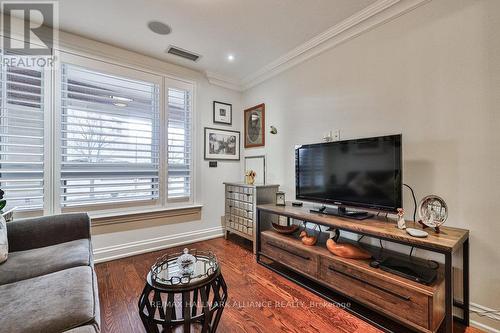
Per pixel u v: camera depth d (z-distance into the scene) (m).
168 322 1.18
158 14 2.06
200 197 3.29
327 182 2.14
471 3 1.54
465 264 1.52
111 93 2.63
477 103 1.51
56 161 2.30
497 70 1.44
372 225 1.68
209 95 3.41
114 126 2.64
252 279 2.15
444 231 1.51
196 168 3.26
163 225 2.97
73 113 2.41
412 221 1.77
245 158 3.64
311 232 2.42
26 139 2.16
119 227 2.66
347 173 1.98
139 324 1.55
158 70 2.94
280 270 2.31
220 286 1.41
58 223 1.86
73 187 2.39
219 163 3.51
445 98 1.65
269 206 2.54
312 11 2.02
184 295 1.18
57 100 2.31
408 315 1.36
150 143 2.88
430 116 1.72
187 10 2.01
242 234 3.01
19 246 1.69
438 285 1.34
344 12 2.03
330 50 2.43
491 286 1.47
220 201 3.51
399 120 1.89
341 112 2.33
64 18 2.13
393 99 1.93
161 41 2.52
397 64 1.90
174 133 3.09
